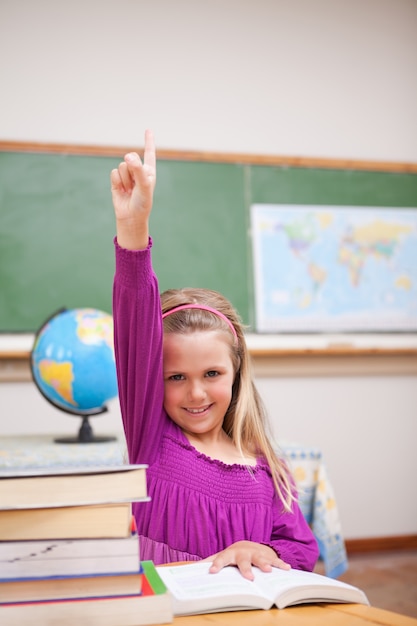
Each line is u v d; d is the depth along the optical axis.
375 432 3.22
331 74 3.38
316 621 0.57
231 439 1.02
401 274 3.30
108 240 3.02
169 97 3.19
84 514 0.56
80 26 3.13
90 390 2.04
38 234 2.96
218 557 0.74
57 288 2.96
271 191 3.21
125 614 0.54
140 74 3.17
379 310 3.25
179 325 0.91
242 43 3.30
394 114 3.43
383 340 3.24
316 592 0.64
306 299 3.18
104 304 3.00
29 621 0.53
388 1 3.49
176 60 3.22
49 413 2.92
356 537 3.15
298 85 3.34
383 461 3.21
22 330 2.91
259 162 3.21
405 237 3.33
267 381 3.13
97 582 0.55
